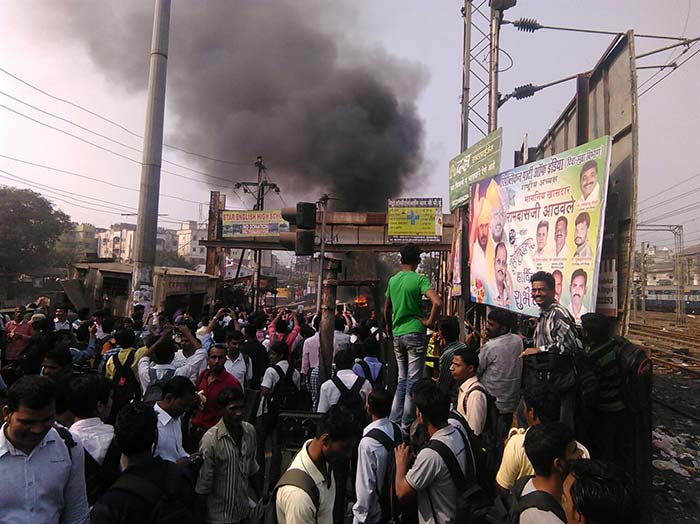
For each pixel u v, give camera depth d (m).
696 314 45.59
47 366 3.86
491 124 9.75
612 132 5.74
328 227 22.12
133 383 4.47
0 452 2.15
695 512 4.29
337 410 2.52
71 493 2.36
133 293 9.75
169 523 2.25
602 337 4.02
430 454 2.54
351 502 4.06
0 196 40.94
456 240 10.39
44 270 45.62
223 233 22.17
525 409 2.74
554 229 5.49
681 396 9.97
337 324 6.44
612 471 1.67
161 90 10.16
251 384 5.84
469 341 4.97
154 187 10.01
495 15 9.67
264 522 2.40
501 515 2.19
